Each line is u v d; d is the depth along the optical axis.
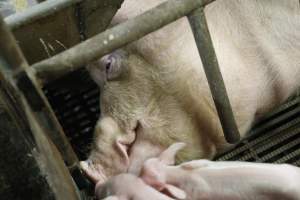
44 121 1.34
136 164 1.71
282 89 1.81
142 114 1.70
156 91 1.69
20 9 1.94
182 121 1.71
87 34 1.68
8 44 1.17
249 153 2.06
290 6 1.76
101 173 1.72
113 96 1.72
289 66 1.78
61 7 1.48
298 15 1.76
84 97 2.25
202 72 1.69
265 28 1.75
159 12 1.33
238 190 1.49
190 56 1.69
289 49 1.77
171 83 1.68
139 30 1.32
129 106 1.71
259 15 1.75
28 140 1.23
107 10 1.64
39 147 1.26
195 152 1.76
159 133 1.71
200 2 1.36
